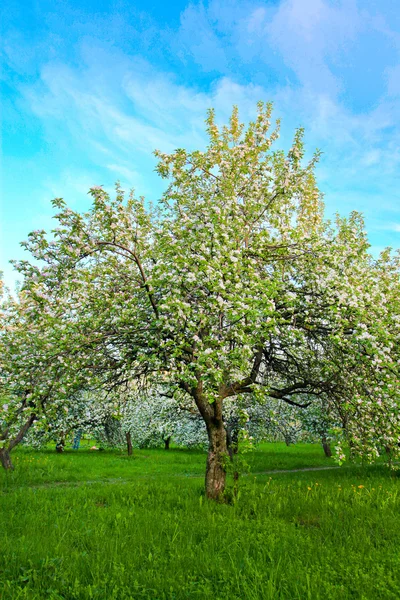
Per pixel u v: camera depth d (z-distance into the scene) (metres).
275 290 8.60
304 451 27.98
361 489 9.69
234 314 7.57
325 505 8.10
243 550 5.67
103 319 9.49
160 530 6.59
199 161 10.45
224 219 8.77
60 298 9.22
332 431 8.84
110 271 10.05
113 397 11.52
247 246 10.17
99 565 5.05
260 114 11.30
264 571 4.97
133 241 9.38
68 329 9.01
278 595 4.46
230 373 8.55
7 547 5.61
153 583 4.68
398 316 9.61
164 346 8.39
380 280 11.84
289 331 9.06
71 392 10.00
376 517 7.28
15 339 11.61
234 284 8.41
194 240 8.99
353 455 9.88
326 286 9.29
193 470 18.22
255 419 20.36
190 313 8.39
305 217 11.05
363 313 8.75
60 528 6.66
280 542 5.99
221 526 6.75
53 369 9.23
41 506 8.48
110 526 7.09
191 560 5.32
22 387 9.70
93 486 11.91
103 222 8.93
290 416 20.53
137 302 9.90
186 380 8.18
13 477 13.10
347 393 9.41
